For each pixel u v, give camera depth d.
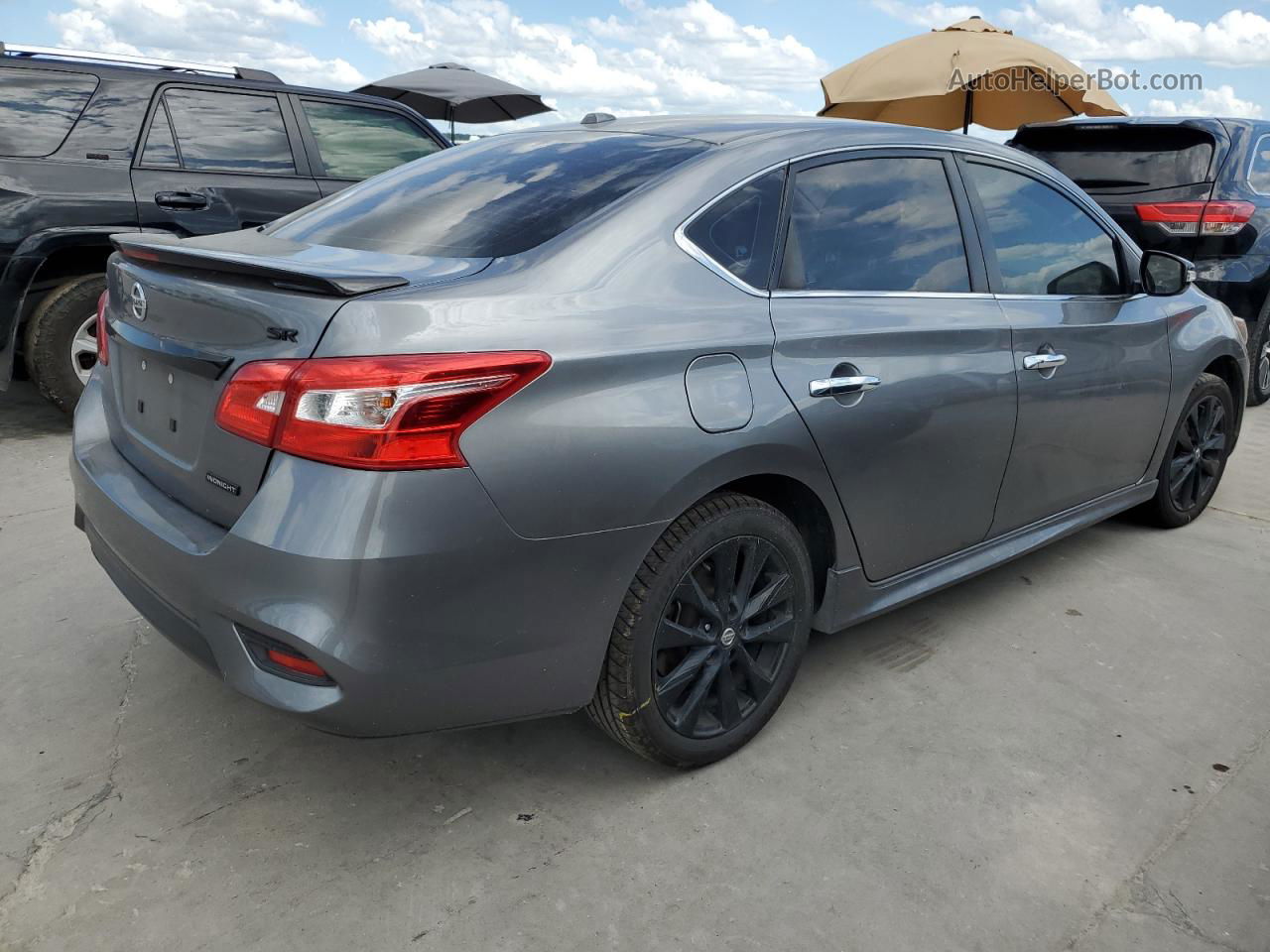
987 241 2.96
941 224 2.83
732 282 2.29
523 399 1.85
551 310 1.97
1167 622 3.27
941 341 2.66
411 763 2.41
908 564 2.79
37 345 4.94
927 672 2.90
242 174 5.32
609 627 2.07
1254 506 4.45
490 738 2.52
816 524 2.52
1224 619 3.30
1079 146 6.52
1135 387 3.44
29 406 5.61
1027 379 2.93
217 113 5.27
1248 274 6.02
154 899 1.95
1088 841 2.19
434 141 6.14
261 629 1.81
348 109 5.75
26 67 4.78
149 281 2.18
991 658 2.99
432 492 1.77
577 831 2.18
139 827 2.15
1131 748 2.55
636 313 2.08
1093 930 1.93
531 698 2.02
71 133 4.86
